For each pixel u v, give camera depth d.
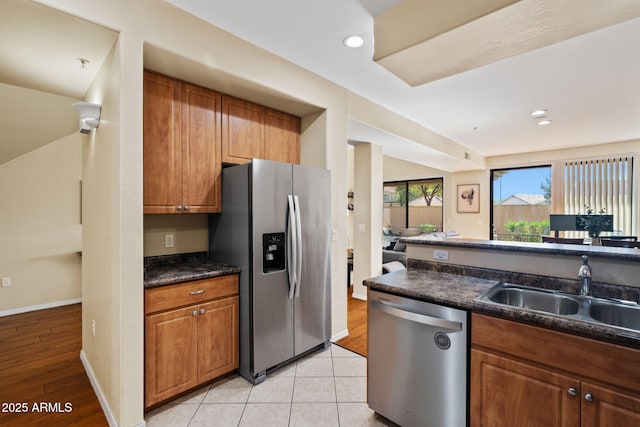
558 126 4.49
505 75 2.85
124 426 1.74
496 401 1.45
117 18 1.70
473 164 6.32
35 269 3.98
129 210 1.75
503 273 1.93
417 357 1.70
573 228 4.98
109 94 1.90
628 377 1.13
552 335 1.30
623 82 2.99
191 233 2.73
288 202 2.50
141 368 1.81
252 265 2.29
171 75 2.20
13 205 3.83
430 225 7.75
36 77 2.29
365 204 4.57
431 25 1.78
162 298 1.97
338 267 3.13
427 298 1.65
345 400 2.12
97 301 2.15
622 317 1.48
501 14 1.55
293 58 2.57
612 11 1.53
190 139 2.33
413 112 3.93
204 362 2.18
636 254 1.51
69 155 4.19
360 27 2.14
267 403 2.08
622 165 5.38
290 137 3.08
